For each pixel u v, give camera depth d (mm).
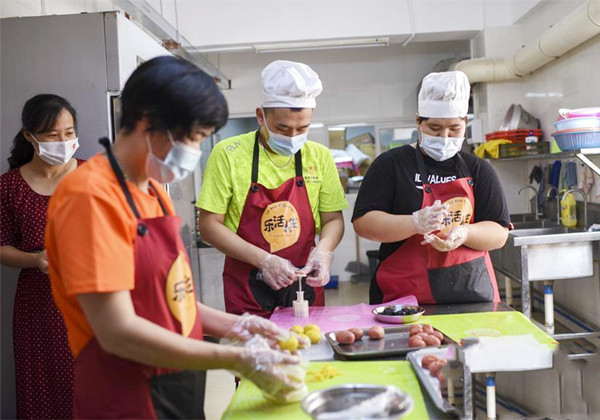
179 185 4070
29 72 2674
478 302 2094
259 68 6707
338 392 1109
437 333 1605
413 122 6734
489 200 2137
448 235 1968
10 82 2680
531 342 1496
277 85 1943
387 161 2166
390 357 1492
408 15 5246
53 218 1073
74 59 2656
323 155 2258
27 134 2215
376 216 2076
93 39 2645
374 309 2014
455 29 5219
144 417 1151
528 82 4836
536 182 4684
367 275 6824
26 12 3150
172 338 1071
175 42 4406
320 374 1337
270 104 1975
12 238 2277
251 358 1113
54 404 2293
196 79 1081
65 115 2203
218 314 1405
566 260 3283
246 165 2133
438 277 2078
